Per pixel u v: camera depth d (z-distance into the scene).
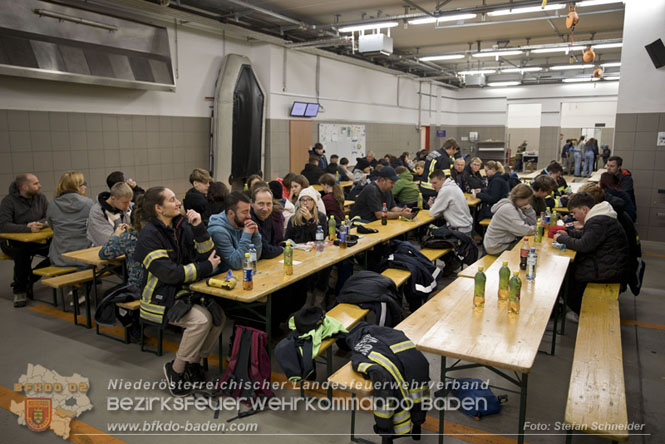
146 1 6.75
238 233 3.31
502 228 4.45
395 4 8.28
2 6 5.48
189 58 8.31
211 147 8.82
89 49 6.39
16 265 4.25
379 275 3.41
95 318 3.28
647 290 4.99
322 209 4.71
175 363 2.85
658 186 6.95
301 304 3.92
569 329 3.99
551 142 17.64
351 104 12.58
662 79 6.74
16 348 3.46
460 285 3.18
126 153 7.43
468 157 14.57
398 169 6.35
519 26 10.06
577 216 4.06
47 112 6.34
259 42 9.60
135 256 2.84
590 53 8.56
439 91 17.64
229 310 3.18
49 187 6.43
